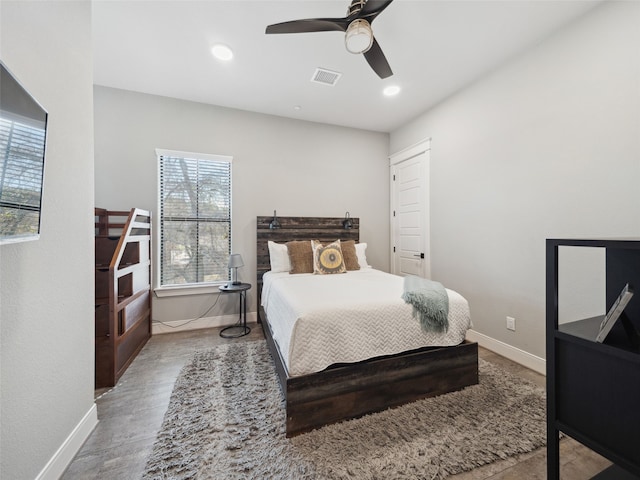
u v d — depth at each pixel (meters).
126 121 2.89
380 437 1.41
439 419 1.55
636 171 1.62
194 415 1.58
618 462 0.83
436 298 1.84
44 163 1.04
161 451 1.32
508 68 2.36
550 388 0.99
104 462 1.27
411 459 1.27
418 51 2.25
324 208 3.78
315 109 3.34
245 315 3.04
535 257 2.17
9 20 0.95
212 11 1.84
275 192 3.52
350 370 1.56
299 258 3.06
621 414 0.82
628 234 1.66
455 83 2.74
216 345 2.65
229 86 2.81
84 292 1.43
